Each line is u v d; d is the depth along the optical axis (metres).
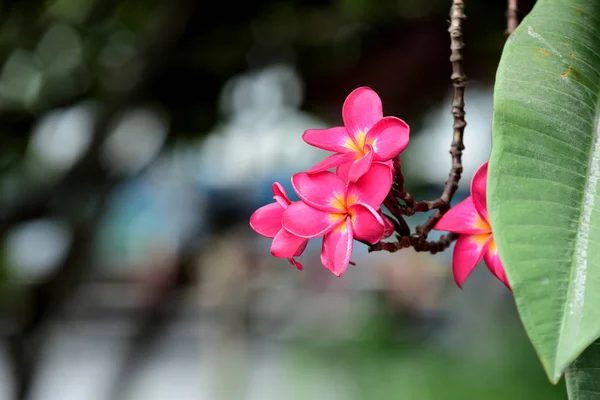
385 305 5.86
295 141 2.31
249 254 3.79
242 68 2.06
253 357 4.79
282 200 0.92
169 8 1.96
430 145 2.09
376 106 0.90
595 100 0.82
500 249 0.76
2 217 2.07
